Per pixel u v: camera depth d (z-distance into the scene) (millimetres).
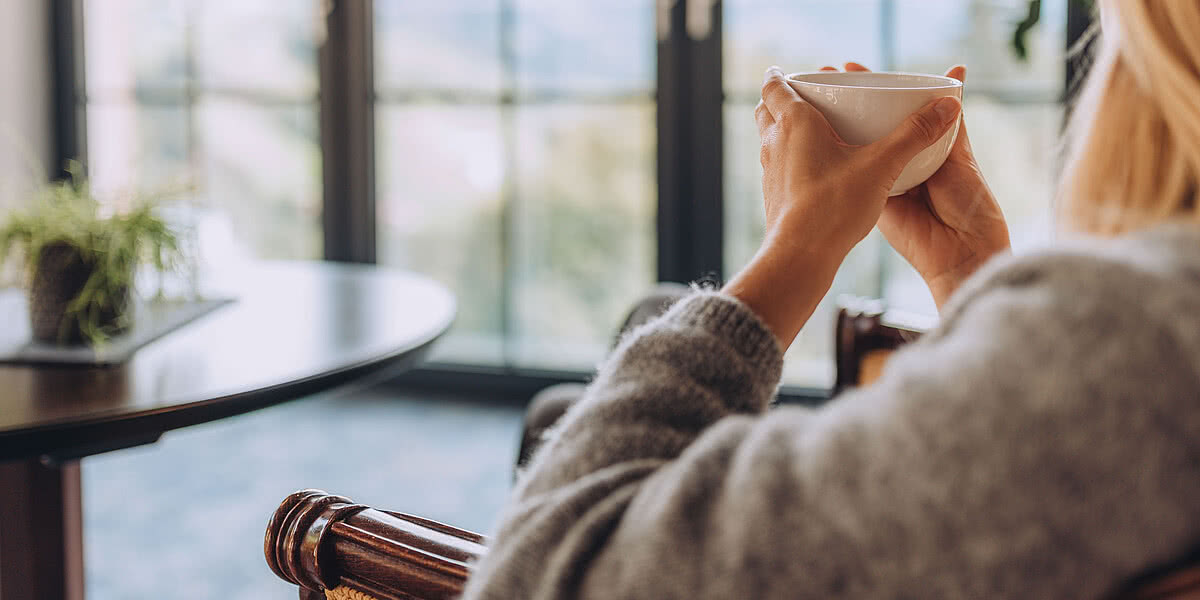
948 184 692
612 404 456
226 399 1401
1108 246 370
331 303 2020
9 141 3961
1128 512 333
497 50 3758
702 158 3545
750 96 3475
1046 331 343
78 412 1317
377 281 2258
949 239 709
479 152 3840
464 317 3953
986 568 340
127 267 1690
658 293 1871
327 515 586
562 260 3811
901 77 641
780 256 500
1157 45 399
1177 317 336
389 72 3887
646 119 3625
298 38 3951
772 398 484
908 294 3342
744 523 367
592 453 443
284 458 3385
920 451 346
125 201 1800
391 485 3129
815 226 510
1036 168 3158
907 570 347
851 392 397
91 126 4180
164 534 2812
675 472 401
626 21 3598
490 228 3869
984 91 3189
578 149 3725
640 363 471
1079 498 332
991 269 381
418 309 1964
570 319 3842
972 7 3172
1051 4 3078
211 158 4105
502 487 3102
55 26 4133
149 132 4141
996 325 355
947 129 557
